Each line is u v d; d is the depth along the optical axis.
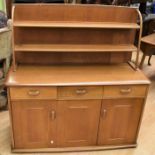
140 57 3.77
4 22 2.44
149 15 4.50
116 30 2.05
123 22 2.02
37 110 1.83
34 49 1.87
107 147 2.08
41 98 1.78
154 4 4.82
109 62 2.18
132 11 1.98
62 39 2.02
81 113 1.89
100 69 2.04
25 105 1.80
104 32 2.04
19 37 1.95
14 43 1.90
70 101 1.83
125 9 1.96
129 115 1.97
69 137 1.99
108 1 3.67
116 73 1.97
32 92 1.74
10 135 2.04
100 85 1.78
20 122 1.87
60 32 1.98
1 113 2.51
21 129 1.90
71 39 2.03
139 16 1.96
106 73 1.96
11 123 1.86
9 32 2.37
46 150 2.00
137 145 2.15
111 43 2.10
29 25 1.78
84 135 2.00
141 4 4.30
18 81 1.73
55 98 1.79
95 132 2.00
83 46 2.02
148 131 2.35
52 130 1.94
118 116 1.96
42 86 1.72
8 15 2.96
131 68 2.09
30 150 1.99
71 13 1.92
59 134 1.96
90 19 1.97
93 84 1.77
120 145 2.10
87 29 2.01
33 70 1.94
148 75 3.61
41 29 1.94
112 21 2.00
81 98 1.83
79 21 1.96
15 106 1.79
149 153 2.08
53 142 2.00
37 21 1.90
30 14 1.88
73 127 1.95
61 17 1.92
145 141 2.22
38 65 2.04
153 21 4.34
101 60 2.16
